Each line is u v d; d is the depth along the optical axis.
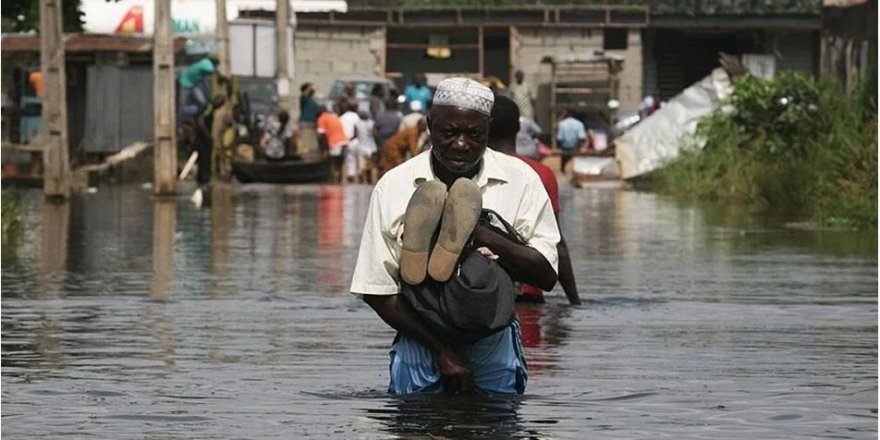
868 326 12.70
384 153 37.41
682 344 11.55
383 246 8.65
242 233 23.64
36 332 12.17
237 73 49.56
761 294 15.20
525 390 9.34
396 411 8.60
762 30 55.41
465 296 8.48
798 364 10.57
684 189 35.47
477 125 8.57
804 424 8.38
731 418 8.52
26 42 47.03
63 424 8.32
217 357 10.82
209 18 49.38
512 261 8.62
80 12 41.38
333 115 44.41
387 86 52.53
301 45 55.25
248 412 8.64
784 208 30.66
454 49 56.47
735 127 35.22
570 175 44.94
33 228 24.50
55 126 32.25
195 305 14.08
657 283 16.23
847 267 18.09
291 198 34.22
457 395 8.94
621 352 11.11
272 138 44.38
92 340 11.70
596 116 53.72
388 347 11.34
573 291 14.09
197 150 39.59
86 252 20.03
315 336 11.95
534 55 54.94
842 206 25.42
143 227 24.88
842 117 29.80
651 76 56.03
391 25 55.03
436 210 8.45
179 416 8.52
